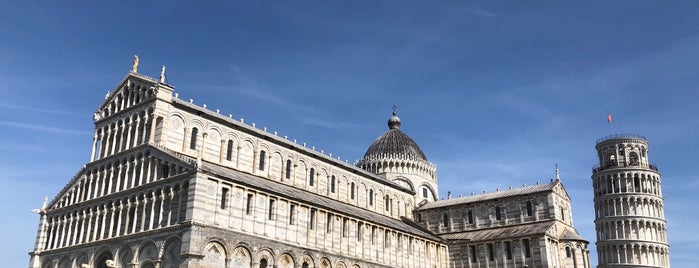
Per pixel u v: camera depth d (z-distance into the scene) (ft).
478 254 345.10
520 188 379.14
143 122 257.96
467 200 391.45
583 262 340.80
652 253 452.35
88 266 245.45
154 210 228.63
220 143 277.44
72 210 273.54
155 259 215.51
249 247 224.33
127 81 278.05
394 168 422.00
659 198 471.62
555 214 346.33
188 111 265.75
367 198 367.86
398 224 340.59
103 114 286.46
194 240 203.10
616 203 468.75
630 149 487.61
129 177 251.19
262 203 237.45
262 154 300.61
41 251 277.85
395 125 465.47
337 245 272.51
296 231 250.57
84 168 278.46
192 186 212.43
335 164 347.15
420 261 329.52
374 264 292.61
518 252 329.72
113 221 247.09
